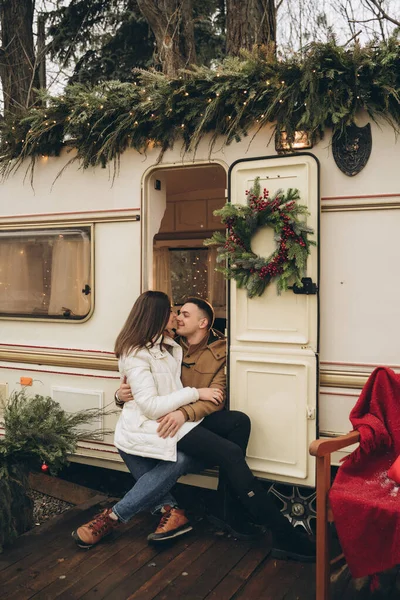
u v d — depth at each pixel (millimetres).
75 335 3926
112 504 3676
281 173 3201
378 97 2998
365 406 2838
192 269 5457
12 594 2693
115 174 3732
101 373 3818
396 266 3039
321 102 3031
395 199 3027
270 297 3219
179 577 2834
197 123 3352
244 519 3395
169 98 3314
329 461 2564
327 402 3184
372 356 3090
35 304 4090
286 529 2980
